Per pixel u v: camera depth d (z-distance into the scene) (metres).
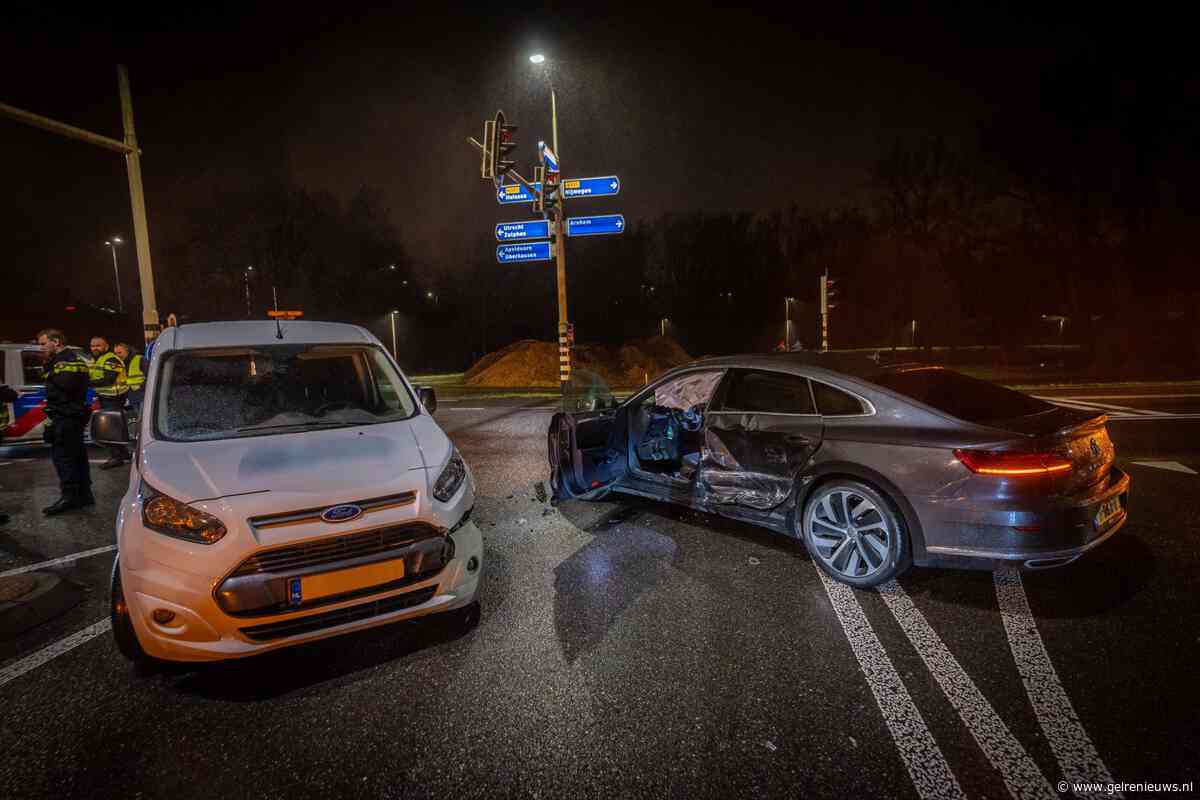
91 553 4.50
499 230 15.06
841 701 2.48
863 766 2.12
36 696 2.65
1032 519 2.98
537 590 3.61
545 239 15.61
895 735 2.27
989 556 3.06
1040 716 2.35
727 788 2.03
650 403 5.21
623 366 27.30
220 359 3.60
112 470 7.47
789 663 2.77
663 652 2.89
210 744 2.31
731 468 4.14
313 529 2.53
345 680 2.71
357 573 2.59
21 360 8.78
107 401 7.66
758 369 4.12
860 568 3.56
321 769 2.17
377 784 2.09
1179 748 2.15
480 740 2.29
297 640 2.52
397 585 2.70
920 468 3.22
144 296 11.35
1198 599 3.25
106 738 2.36
